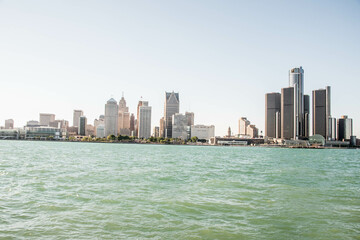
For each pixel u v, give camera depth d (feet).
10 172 155.12
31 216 71.56
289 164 269.23
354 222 70.44
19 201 86.43
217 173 173.78
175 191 106.93
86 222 67.51
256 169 205.67
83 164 215.51
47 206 81.15
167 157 365.20
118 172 165.17
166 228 64.39
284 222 69.82
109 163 233.35
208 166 228.84
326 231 63.93
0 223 65.82
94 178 136.98
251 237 59.82
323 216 75.25
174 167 211.61
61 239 57.11
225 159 348.59
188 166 224.74
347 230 64.75
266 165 249.75
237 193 104.73
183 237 59.21
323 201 93.20
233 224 67.82
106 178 137.90
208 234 61.05
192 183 128.36
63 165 203.31
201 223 68.23
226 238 59.06
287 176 162.09
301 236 60.85
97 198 92.32
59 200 88.74
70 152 431.02
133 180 133.59
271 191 109.91
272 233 62.28
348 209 82.64
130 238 58.18
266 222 69.67
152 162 260.83
